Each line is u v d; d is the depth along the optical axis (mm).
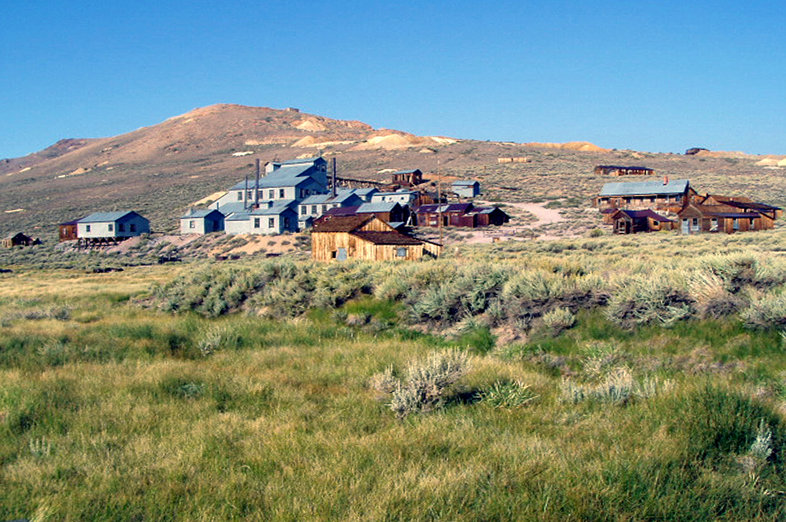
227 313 21594
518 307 14352
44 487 5797
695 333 11391
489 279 15883
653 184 92312
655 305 12203
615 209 81375
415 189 115062
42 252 92938
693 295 12195
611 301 12977
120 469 6270
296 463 6324
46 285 39719
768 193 111875
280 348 14031
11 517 5230
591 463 5836
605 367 10617
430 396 8812
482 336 14148
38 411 8461
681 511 4898
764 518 4848
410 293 17922
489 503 5082
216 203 105750
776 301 10758
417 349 13242
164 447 6949
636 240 54844
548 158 181000
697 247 40781
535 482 5492
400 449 6652
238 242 82125
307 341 15336
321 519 4941
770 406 6887
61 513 5207
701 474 5547
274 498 5465
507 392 8852
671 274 13773
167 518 5137
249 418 8359
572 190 118188
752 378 9156
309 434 7414
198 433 7402
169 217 122375
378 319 17719
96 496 5570
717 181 128875
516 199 109625
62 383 10195
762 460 5730
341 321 18156
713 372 9781
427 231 81938
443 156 190625
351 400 9055
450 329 15617
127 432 7684
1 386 9758
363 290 19844
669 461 5738
